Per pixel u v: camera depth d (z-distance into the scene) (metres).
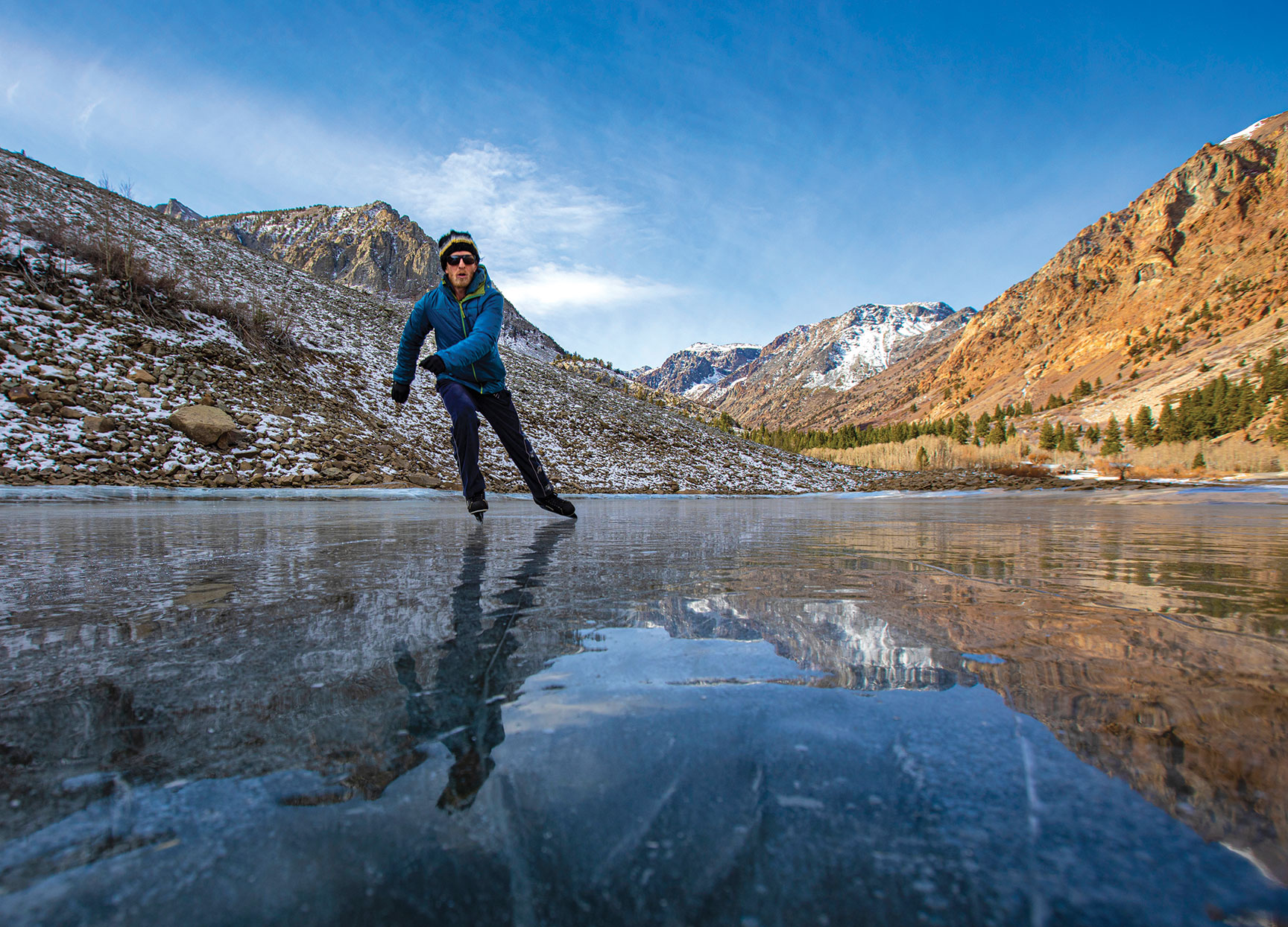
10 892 0.24
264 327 13.01
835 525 2.91
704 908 0.22
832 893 0.24
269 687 0.49
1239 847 0.27
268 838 0.28
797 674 0.52
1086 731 0.39
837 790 0.32
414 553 1.55
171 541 1.93
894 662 0.54
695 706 0.44
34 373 8.02
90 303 10.20
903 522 3.17
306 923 0.22
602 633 0.67
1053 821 0.29
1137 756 0.35
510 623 0.72
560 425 18.84
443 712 0.44
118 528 2.60
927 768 0.34
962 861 0.26
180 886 0.25
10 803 0.31
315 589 0.98
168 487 7.11
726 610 0.79
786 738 0.38
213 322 12.08
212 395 9.44
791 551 1.54
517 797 0.32
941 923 0.21
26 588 1.01
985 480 21.48
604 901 0.23
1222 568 1.20
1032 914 0.22
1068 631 0.66
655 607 0.81
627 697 0.46
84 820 0.30
